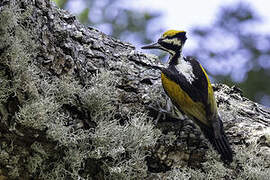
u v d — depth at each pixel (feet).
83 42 29.27
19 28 23.89
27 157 22.98
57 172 22.97
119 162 24.23
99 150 23.26
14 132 22.08
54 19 27.12
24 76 22.72
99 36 30.94
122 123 26.96
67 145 22.77
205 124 27.40
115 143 24.08
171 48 31.50
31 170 22.90
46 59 25.52
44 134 22.47
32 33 25.13
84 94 25.13
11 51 22.47
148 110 27.89
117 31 40.32
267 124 29.78
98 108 25.13
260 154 27.12
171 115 28.55
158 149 26.43
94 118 24.94
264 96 41.09
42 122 21.94
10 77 22.54
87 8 40.47
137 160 24.54
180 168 26.35
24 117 21.65
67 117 23.99
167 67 30.53
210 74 42.14
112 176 24.22
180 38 31.42
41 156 23.08
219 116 27.81
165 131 27.63
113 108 25.89
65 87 24.58
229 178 26.09
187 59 31.30
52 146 23.02
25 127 21.99
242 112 30.55
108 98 25.38
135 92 28.37
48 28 26.35
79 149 23.45
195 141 27.25
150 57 31.50
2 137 22.38
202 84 28.58
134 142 24.63
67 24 29.27
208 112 27.40
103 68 28.43
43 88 23.76
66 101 24.58
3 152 22.52
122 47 31.24
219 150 26.32
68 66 26.05
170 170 26.50
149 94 28.40
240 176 26.02
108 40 31.07
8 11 22.47
